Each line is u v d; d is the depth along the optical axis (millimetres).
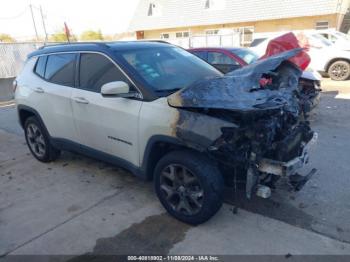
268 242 3111
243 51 8727
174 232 3330
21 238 3373
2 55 15469
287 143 3143
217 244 3119
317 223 3371
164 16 32094
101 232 3395
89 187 4387
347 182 4215
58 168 5078
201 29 30234
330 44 12898
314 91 6590
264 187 3184
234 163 3184
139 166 3709
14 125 8047
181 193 3359
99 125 3988
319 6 23656
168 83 3719
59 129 4676
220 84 3197
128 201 3967
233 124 2861
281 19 25750
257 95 3131
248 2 27016
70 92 4312
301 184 3389
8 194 4348
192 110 3115
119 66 3779
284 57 3461
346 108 8078
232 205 3744
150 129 3391
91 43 4340
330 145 5547
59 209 3881
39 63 5031
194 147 3066
